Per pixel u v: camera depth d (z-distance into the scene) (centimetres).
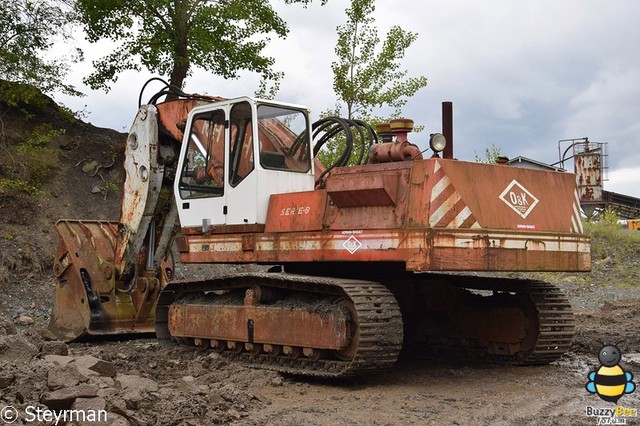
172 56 1759
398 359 1006
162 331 1045
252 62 1836
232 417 656
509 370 917
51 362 715
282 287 890
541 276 1911
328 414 682
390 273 978
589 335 1163
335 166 917
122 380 698
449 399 746
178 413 632
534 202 855
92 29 1786
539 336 908
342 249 830
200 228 970
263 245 902
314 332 823
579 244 889
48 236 1636
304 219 870
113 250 1157
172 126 1064
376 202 809
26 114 1905
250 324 900
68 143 1902
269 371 855
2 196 1694
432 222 772
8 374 655
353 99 1792
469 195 800
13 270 1512
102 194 1808
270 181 915
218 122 958
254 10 1814
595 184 2848
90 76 1833
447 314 1002
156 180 1073
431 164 786
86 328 1094
